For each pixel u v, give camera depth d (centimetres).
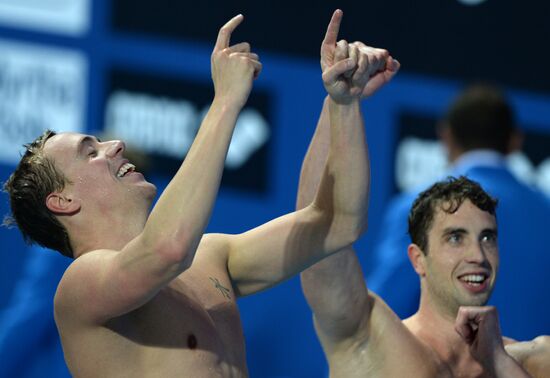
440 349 1196
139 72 1908
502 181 1563
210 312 1077
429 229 1214
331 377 1188
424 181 2066
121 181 1087
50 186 1080
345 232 1085
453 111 1636
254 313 1925
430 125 2091
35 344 1528
